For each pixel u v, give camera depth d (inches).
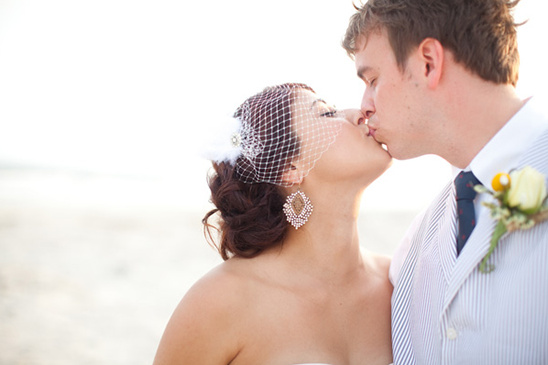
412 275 88.3
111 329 291.1
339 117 91.4
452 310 73.4
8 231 537.3
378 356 90.0
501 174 66.4
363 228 580.1
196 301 83.0
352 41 89.2
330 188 88.8
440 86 78.4
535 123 74.3
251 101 92.8
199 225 599.5
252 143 88.7
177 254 462.3
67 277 386.3
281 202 91.0
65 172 1072.2
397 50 80.7
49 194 832.3
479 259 70.9
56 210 679.1
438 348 76.5
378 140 89.1
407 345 86.5
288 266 89.7
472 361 70.6
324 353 84.7
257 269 88.5
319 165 87.6
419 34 78.0
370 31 84.4
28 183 946.7
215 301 82.7
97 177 1037.2
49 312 314.8
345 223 90.6
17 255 443.8
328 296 89.5
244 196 91.3
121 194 861.8
